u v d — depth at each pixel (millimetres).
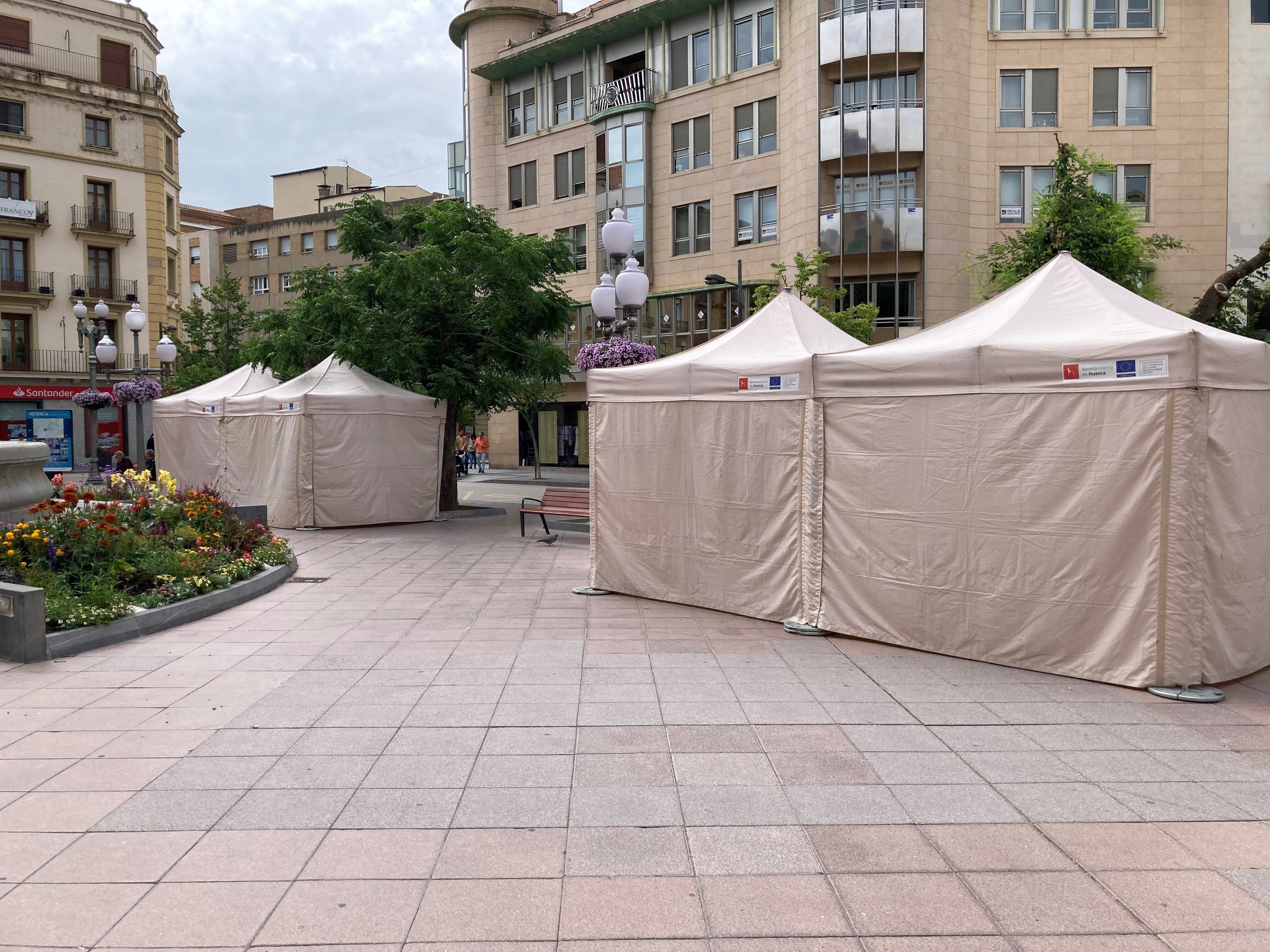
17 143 36094
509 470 39094
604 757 4547
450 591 9453
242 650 6809
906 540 6688
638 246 33062
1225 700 5434
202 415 17031
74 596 7438
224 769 4410
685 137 32281
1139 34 26875
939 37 26531
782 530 7551
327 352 17828
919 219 26641
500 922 3031
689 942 2910
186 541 9578
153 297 40062
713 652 6680
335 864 3441
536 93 36594
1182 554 5402
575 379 35406
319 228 55344
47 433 35312
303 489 15297
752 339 8484
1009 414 6117
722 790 4125
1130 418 5574
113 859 3486
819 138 27562
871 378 6859
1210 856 3477
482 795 4086
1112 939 2918
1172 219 27078
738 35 30781
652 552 8727
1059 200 18953
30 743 4777
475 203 38594
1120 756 4527
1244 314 24297
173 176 42406
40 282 36844
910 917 3057
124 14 39031
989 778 4258
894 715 5184
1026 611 6070
